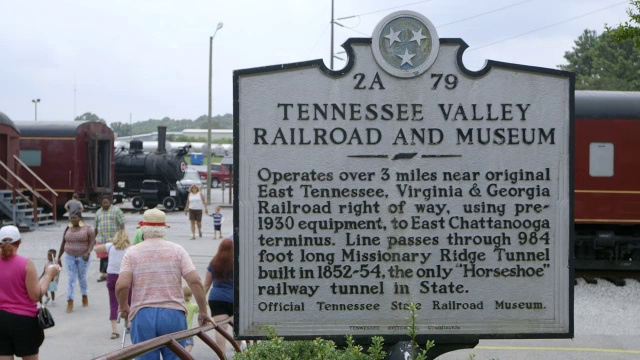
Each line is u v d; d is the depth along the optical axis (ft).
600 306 47.34
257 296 19.66
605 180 57.62
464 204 19.86
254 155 19.72
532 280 19.84
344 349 19.71
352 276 19.72
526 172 19.88
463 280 19.79
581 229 60.39
